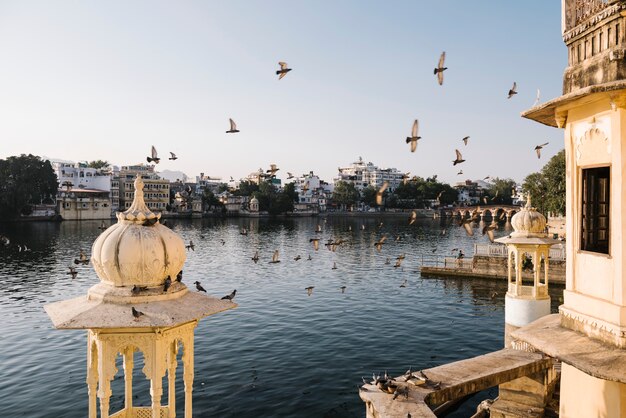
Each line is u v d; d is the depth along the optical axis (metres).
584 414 9.66
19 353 29.09
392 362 28.12
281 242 96.19
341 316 38.31
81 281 52.47
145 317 7.73
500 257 54.31
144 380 25.22
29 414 21.48
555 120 11.50
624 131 8.66
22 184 119.81
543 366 16.66
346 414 21.70
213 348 30.28
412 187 190.50
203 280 55.06
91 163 199.12
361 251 81.62
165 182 161.12
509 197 168.00
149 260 8.14
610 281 8.95
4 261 65.19
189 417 8.78
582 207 9.90
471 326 35.88
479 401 22.81
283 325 35.56
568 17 10.34
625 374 7.91
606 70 9.04
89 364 8.48
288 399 23.12
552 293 47.19
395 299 44.75
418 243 93.88
